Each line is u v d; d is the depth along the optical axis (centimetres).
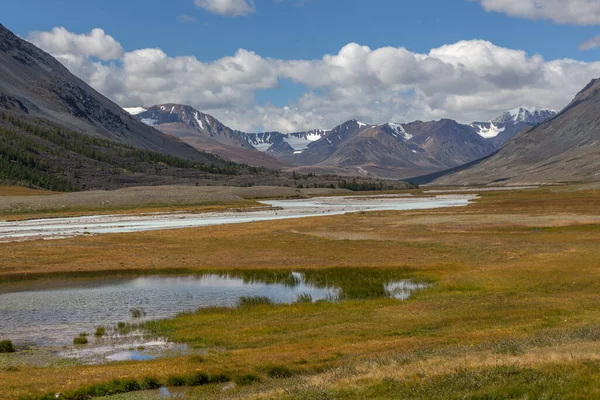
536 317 3547
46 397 2175
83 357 3055
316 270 6138
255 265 6519
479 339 2933
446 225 10175
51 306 4503
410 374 2016
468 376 1914
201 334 3534
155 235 9512
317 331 3488
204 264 6625
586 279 4816
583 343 2377
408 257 6806
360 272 5931
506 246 7312
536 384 1769
